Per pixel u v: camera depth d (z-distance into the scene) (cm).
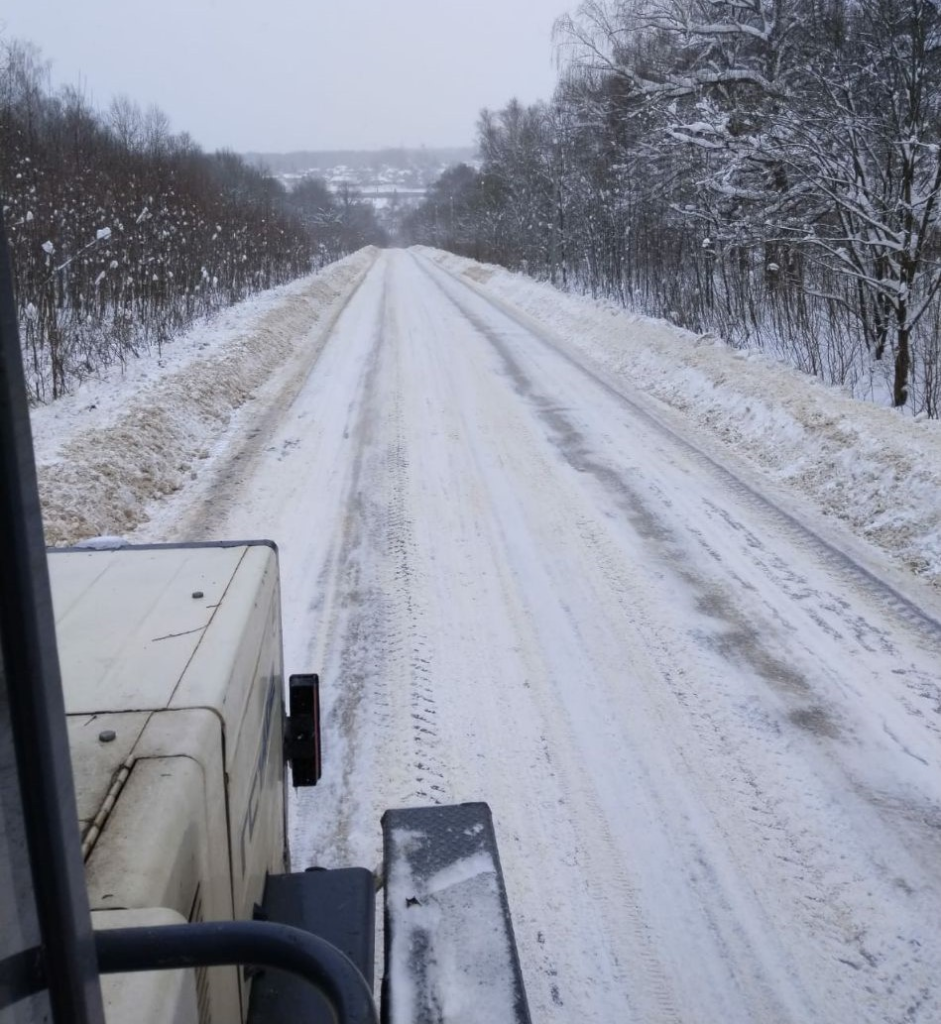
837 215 1391
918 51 1134
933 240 1217
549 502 876
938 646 591
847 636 606
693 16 2138
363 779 462
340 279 4116
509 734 500
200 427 1135
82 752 189
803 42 1756
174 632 249
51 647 86
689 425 1193
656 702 530
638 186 2441
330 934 230
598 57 2306
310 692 323
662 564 728
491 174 5228
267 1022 208
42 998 85
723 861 405
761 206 1733
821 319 1603
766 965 351
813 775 463
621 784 458
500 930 178
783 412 1084
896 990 340
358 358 1741
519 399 1349
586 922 372
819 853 410
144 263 1916
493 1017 160
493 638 607
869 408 1035
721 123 1808
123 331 1509
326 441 1099
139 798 173
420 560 735
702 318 1942
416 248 9938
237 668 236
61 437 927
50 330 1277
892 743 489
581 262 3344
